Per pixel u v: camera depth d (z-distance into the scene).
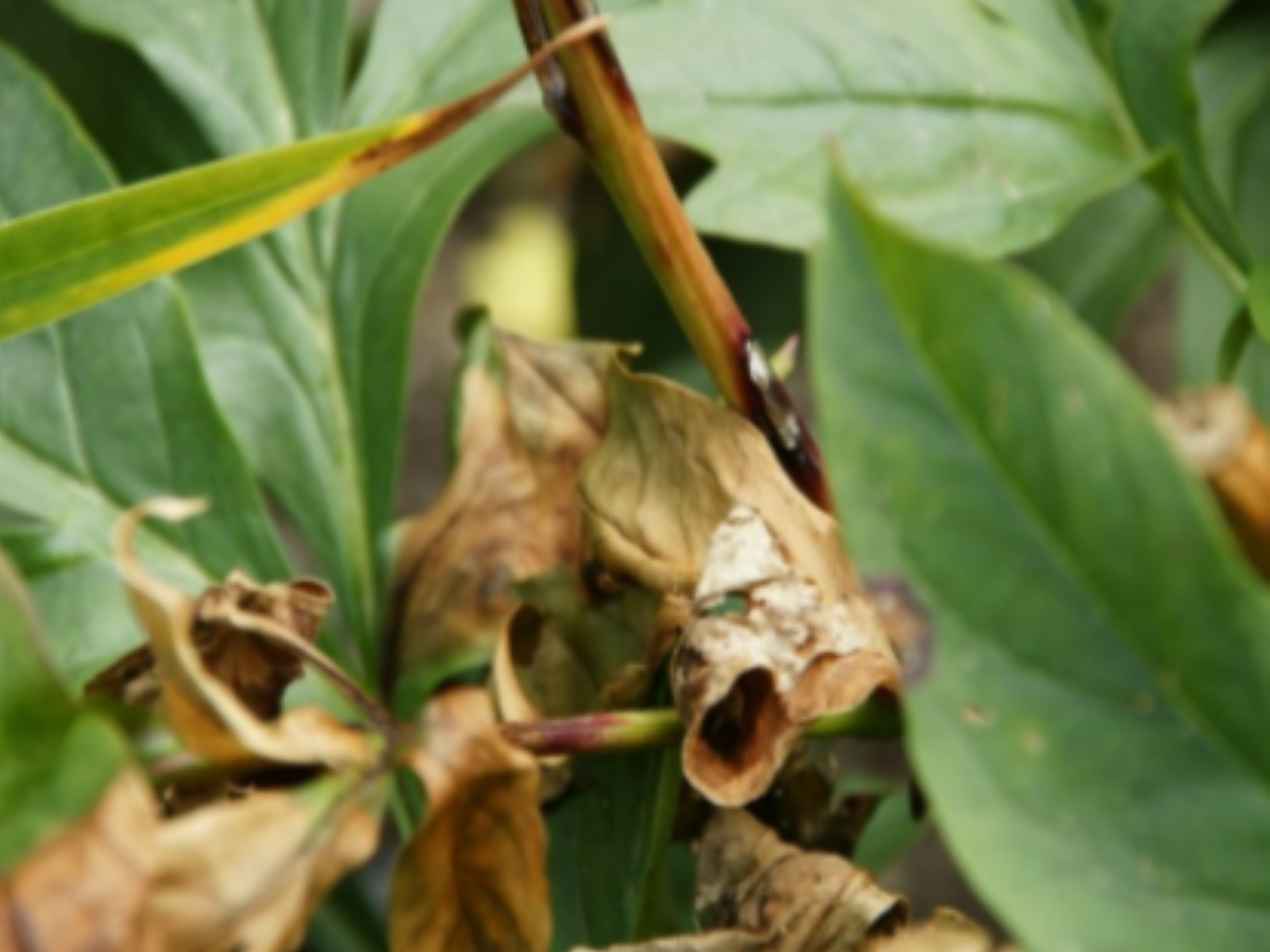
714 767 0.64
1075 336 0.55
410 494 1.31
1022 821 0.55
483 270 1.38
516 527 0.73
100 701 0.61
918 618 0.55
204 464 0.73
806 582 0.65
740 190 0.71
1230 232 0.73
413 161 0.77
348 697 0.62
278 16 0.79
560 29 0.65
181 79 0.78
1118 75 0.73
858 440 0.55
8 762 0.57
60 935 0.56
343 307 0.77
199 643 0.63
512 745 0.63
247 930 0.58
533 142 0.76
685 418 0.67
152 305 0.73
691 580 0.67
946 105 0.72
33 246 0.65
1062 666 0.55
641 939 0.67
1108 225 0.89
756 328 0.89
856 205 0.54
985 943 0.63
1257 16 0.88
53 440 0.72
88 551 0.71
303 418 0.77
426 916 0.61
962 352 0.55
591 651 0.70
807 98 0.72
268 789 0.62
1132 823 0.56
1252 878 0.56
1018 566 0.55
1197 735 0.56
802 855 0.66
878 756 1.14
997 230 0.72
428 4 0.78
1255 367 0.87
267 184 0.65
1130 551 0.55
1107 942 0.55
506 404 0.74
